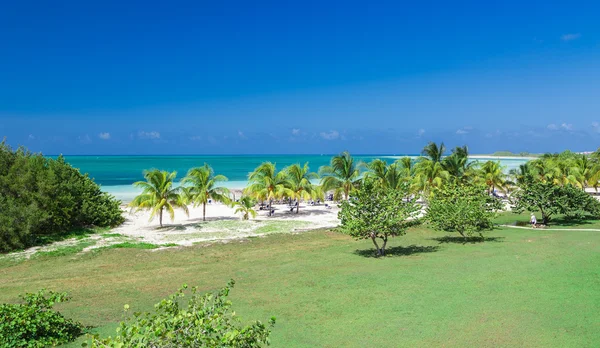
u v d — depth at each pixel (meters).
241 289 18.19
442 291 16.66
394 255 24.78
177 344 6.69
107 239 31.75
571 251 23.61
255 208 52.34
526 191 36.22
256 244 30.44
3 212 28.53
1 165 33.53
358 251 26.81
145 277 21.03
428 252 25.23
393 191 26.22
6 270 23.34
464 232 31.83
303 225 39.56
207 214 47.72
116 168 134.25
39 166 34.72
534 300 15.20
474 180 55.25
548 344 11.68
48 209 32.19
